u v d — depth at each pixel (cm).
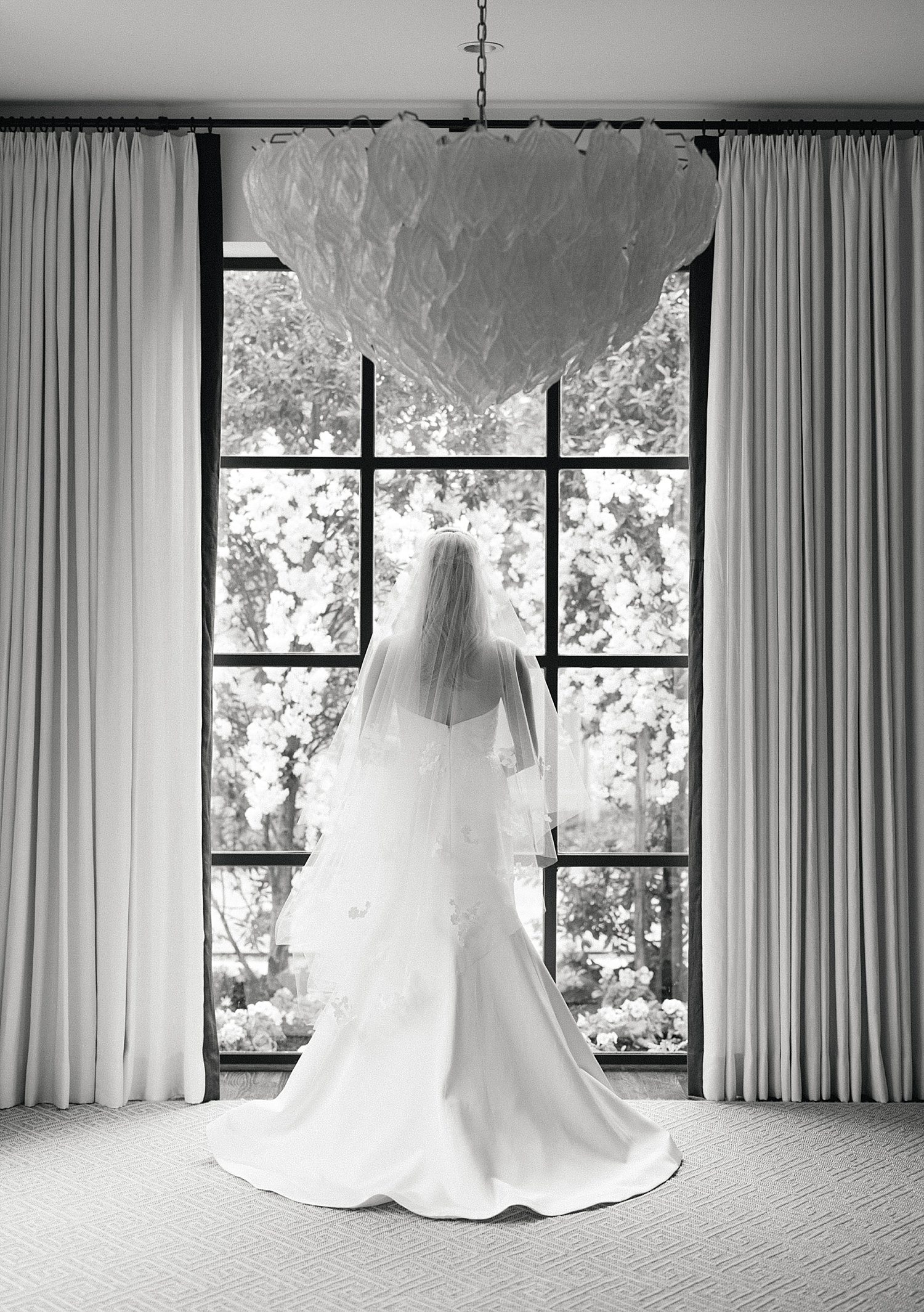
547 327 199
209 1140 354
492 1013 334
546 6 345
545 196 187
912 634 418
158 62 384
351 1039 346
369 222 190
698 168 216
